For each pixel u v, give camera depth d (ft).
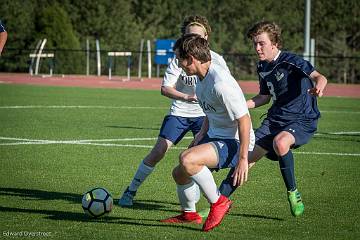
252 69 300.40
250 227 47.57
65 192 59.41
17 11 303.07
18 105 150.30
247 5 367.25
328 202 56.90
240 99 44.39
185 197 48.24
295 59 52.39
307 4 217.97
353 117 138.92
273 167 75.00
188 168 44.55
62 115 130.82
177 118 56.90
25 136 97.81
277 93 53.31
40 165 73.36
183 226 47.55
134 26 345.72
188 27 54.60
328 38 363.97
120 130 108.27
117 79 267.80
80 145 89.86
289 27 366.43
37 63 278.26
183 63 44.96
